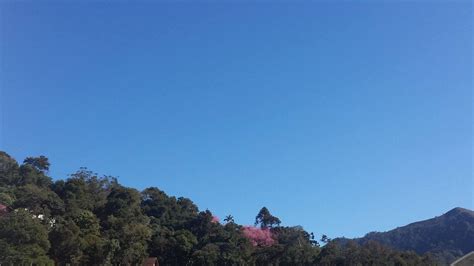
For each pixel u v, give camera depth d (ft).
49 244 335.06
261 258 506.89
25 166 534.37
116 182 579.89
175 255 479.41
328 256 510.58
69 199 470.80
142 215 513.86
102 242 386.93
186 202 622.54
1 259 303.89
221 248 487.20
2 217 340.39
